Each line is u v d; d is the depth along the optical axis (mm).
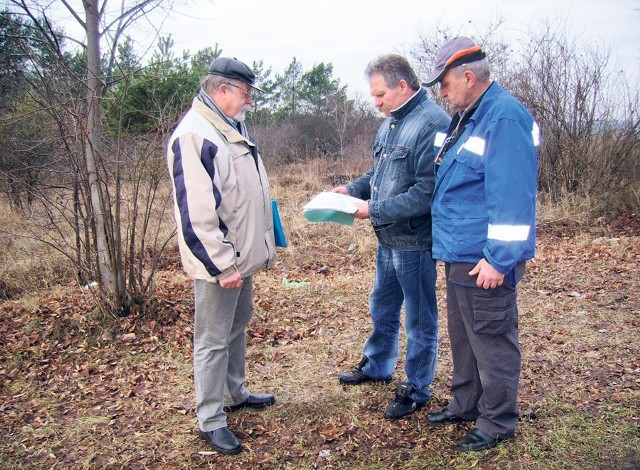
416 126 3168
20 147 5074
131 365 4305
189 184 2838
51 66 4508
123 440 3285
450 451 3061
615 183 10055
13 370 4195
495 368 2951
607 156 10117
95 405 3725
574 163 10234
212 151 2879
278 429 3357
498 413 3029
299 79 30641
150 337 4711
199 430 3303
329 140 20656
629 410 3385
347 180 13766
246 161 3084
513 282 2854
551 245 8172
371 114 21109
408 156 3189
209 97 3059
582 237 8484
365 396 3695
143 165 4859
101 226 4863
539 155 10562
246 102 3109
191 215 2834
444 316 5285
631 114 10039
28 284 6305
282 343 4723
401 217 3174
